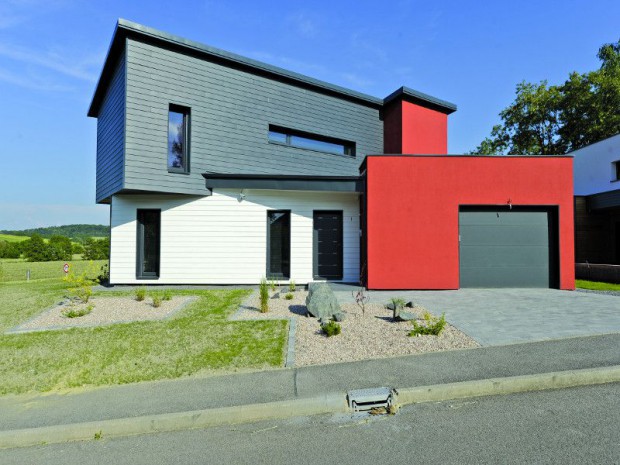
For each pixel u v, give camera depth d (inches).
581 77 989.2
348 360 197.2
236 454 123.9
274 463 117.4
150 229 481.1
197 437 136.8
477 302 345.4
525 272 435.2
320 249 494.6
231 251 478.6
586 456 113.4
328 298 292.2
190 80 462.3
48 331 260.5
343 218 490.9
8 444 137.5
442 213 426.9
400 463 114.3
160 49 441.4
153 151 431.5
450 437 128.1
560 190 432.5
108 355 213.0
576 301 347.3
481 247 435.8
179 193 452.4
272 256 490.3
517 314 291.9
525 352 199.6
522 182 431.2
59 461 124.6
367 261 424.5
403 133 625.9
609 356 189.9
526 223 438.0
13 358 212.2
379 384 165.5
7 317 306.0
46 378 185.8
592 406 146.1
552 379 166.9
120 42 431.8
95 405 156.6
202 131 470.0
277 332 246.8
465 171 429.4
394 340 226.1
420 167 429.1
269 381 173.2
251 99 514.9
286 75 539.5
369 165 428.5
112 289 439.8
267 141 527.2
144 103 427.2
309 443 128.8
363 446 125.3
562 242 430.3
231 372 185.6
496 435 127.9
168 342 231.5
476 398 158.2
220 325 265.9
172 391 166.7
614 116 940.6
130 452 128.5
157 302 330.0
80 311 305.4
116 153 445.4
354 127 628.1
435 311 304.8
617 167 744.3
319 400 152.9
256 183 470.3
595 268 520.4
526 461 112.2
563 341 217.2
